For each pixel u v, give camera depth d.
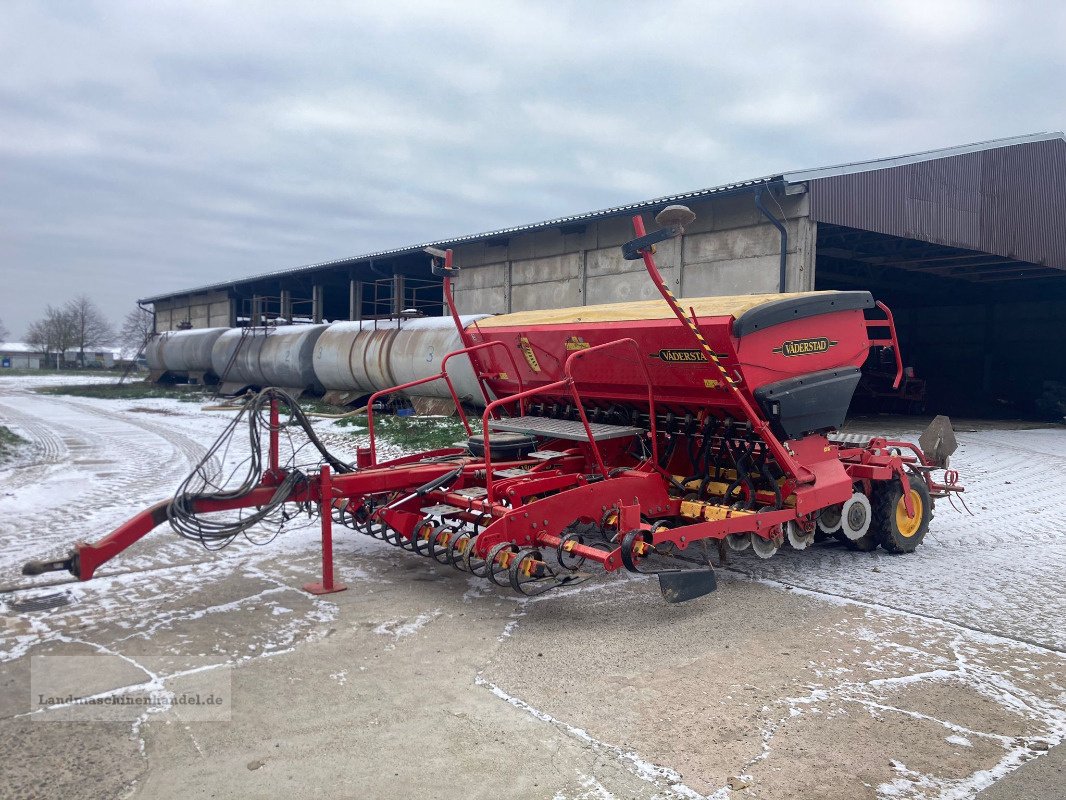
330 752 3.44
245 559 6.71
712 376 5.84
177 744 3.49
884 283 29.66
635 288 18.97
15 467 12.16
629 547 5.12
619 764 3.36
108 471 11.76
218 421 21.12
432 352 18.39
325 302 44.69
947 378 33.88
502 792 3.13
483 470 6.40
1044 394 26.91
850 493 6.58
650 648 4.75
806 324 6.05
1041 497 10.48
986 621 5.28
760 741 3.58
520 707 3.91
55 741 3.50
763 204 16.05
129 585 5.88
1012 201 20.97
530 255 21.91
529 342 7.06
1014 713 3.89
